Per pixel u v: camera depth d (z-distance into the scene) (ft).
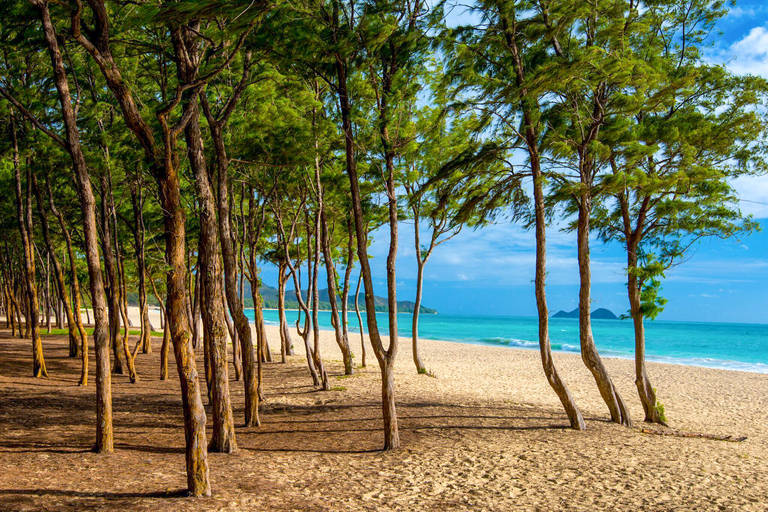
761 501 20.51
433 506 19.17
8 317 122.52
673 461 26.18
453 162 36.91
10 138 44.62
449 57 32.24
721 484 22.56
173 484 20.07
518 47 33.86
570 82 29.66
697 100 35.14
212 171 40.27
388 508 18.74
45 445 25.94
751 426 40.50
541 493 20.94
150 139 19.35
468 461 25.48
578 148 34.27
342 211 56.24
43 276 110.83
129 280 106.52
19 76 40.96
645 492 21.26
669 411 45.78
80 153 25.85
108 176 44.86
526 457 26.30
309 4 25.94
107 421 25.13
